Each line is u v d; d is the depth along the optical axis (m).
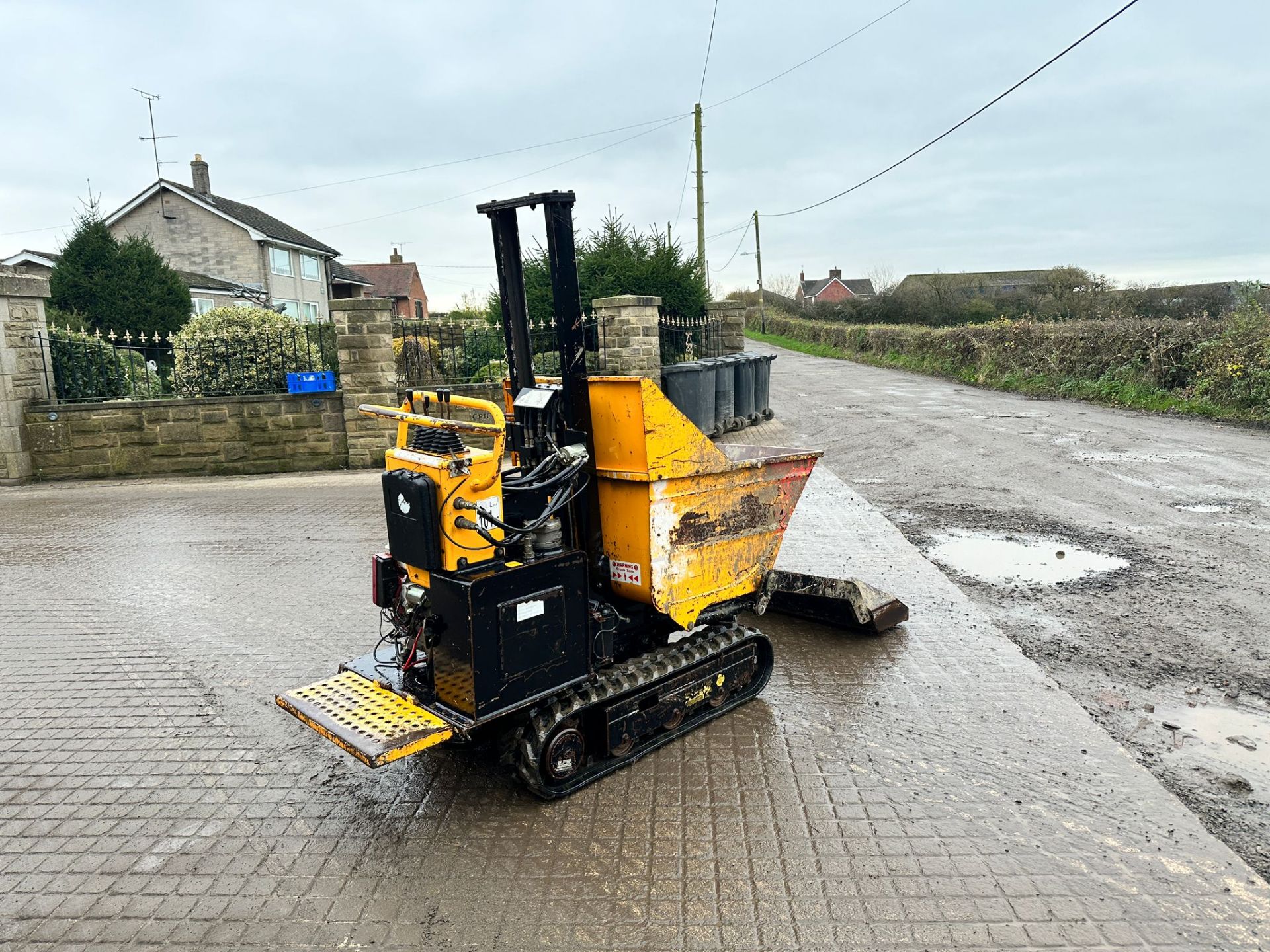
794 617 6.19
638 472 4.00
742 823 3.63
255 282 34.62
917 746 4.27
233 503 10.83
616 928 3.00
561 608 3.80
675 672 4.26
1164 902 3.07
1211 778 3.99
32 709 5.00
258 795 4.01
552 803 3.87
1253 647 5.43
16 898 3.28
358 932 3.03
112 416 12.58
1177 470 10.58
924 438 13.65
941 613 6.12
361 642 5.91
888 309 41.22
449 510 3.51
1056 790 3.84
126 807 3.93
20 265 28.64
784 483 4.77
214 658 5.71
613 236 18.34
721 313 17.70
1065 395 18.84
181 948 2.97
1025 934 2.91
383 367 12.62
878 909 3.06
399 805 3.90
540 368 13.55
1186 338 16.42
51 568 8.03
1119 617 5.99
